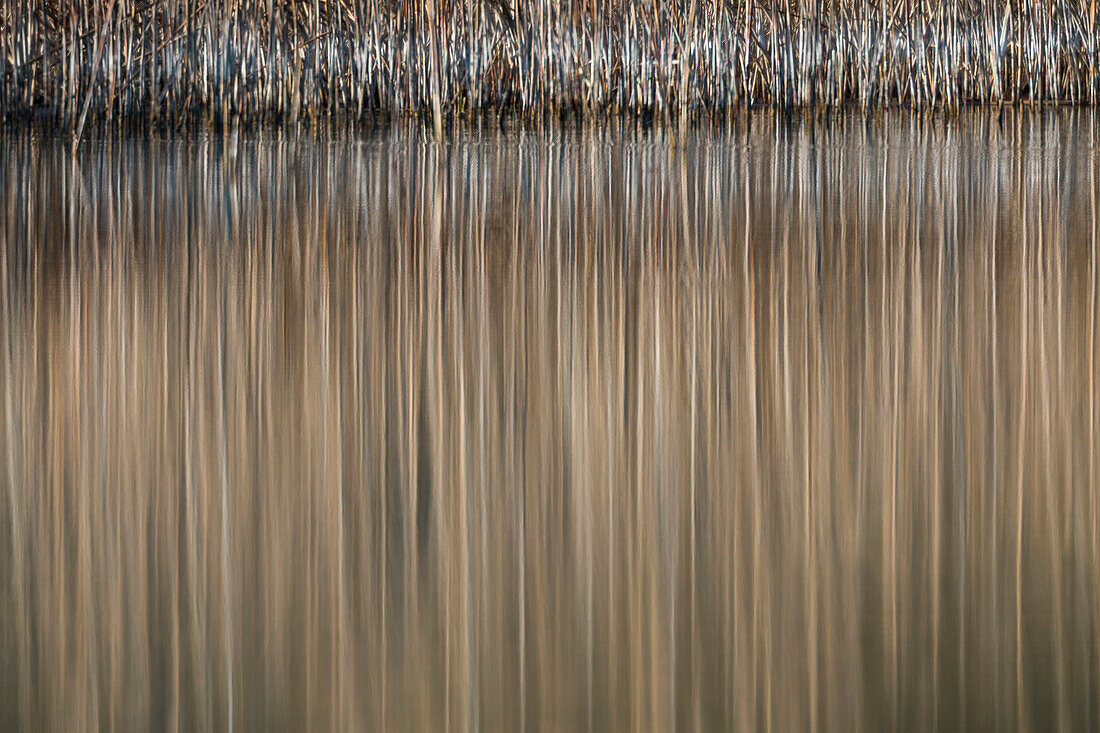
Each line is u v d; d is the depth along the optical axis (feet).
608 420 46.73
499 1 133.90
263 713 28.55
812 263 78.48
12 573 33.81
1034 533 36.58
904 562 35.04
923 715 28.60
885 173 112.98
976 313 63.31
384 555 35.32
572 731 28.07
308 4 131.85
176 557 34.94
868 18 137.80
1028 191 103.14
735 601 33.01
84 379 50.65
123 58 125.49
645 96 135.64
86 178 106.93
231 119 130.31
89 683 29.55
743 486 40.19
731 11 137.49
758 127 139.85
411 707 28.76
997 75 140.97
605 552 35.55
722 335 60.03
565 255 83.10
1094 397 48.52
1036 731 28.12
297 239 86.79
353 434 45.06
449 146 128.77
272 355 55.83
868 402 48.47
